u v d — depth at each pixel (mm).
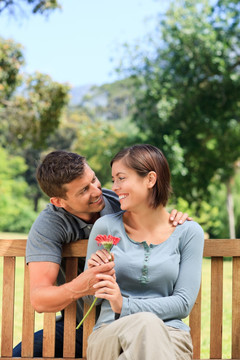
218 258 2484
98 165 22688
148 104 16297
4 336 2465
